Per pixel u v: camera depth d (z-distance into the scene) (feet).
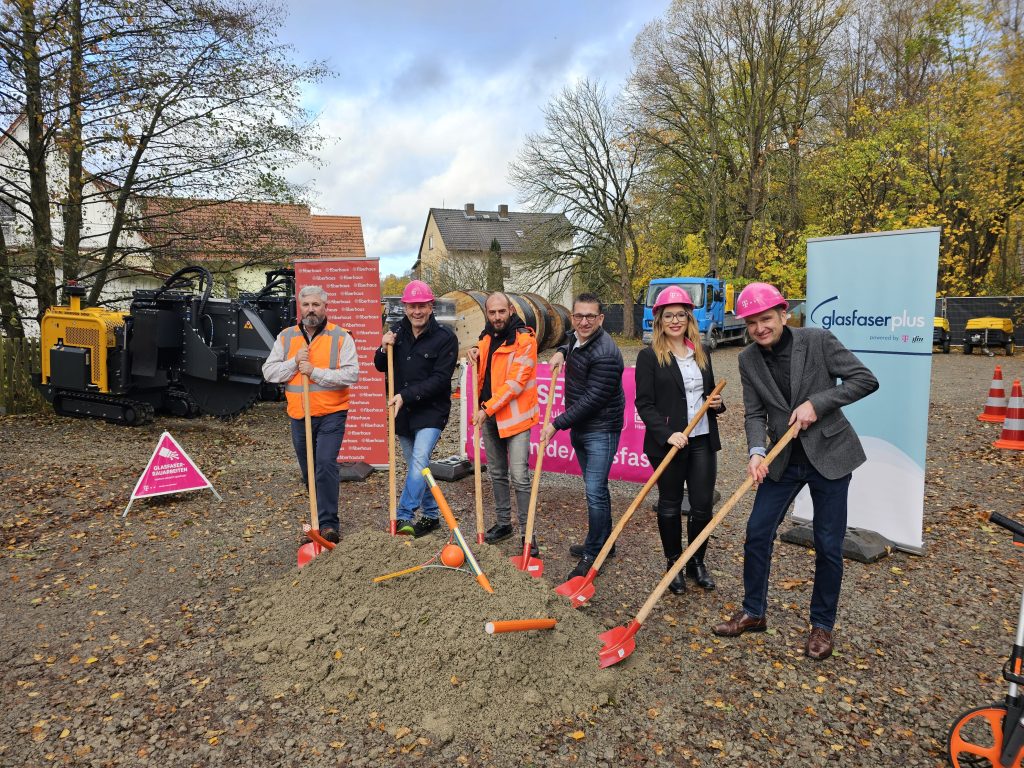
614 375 13.05
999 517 7.95
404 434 15.90
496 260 127.03
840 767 8.36
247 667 10.44
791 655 10.96
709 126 82.17
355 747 8.61
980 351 68.85
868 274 15.33
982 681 10.23
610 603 12.78
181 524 17.21
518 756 8.47
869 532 15.74
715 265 83.76
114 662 10.66
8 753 8.53
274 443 27.71
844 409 15.98
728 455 26.21
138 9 34.65
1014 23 61.72
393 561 11.77
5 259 36.63
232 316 30.86
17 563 14.69
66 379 31.01
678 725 9.14
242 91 38.91
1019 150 62.34
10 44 32.96
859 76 94.07
